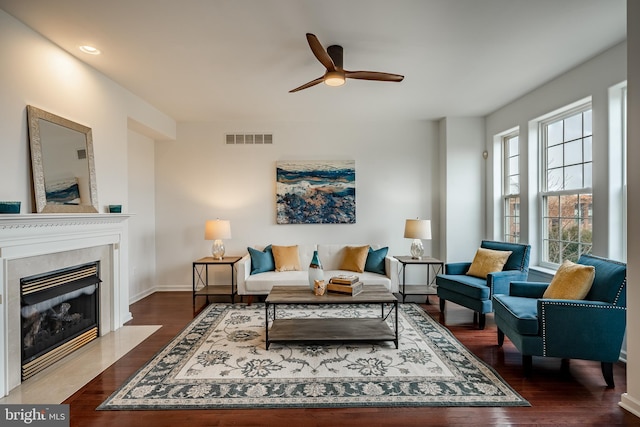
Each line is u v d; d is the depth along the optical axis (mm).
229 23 2439
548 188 3875
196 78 3457
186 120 5043
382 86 3729
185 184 5098
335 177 5109
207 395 2164
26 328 2383
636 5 1983
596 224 3020
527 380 2367
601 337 2275
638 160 1986
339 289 3084
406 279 5180
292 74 3367
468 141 4938
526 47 2846
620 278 2295
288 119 5012
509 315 2557
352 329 3055
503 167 4723
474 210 4938
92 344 3018
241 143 5121
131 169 4504
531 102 3920
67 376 2428
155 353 2820
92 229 3037
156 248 5094
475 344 3000
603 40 2734
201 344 2982
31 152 2459
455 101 4258
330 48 2801
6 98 2309
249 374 2430
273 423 1893
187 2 2182
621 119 2879
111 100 3484
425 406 2049
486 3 2225
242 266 4203
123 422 1901
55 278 2625
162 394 2176
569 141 3551
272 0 2174
